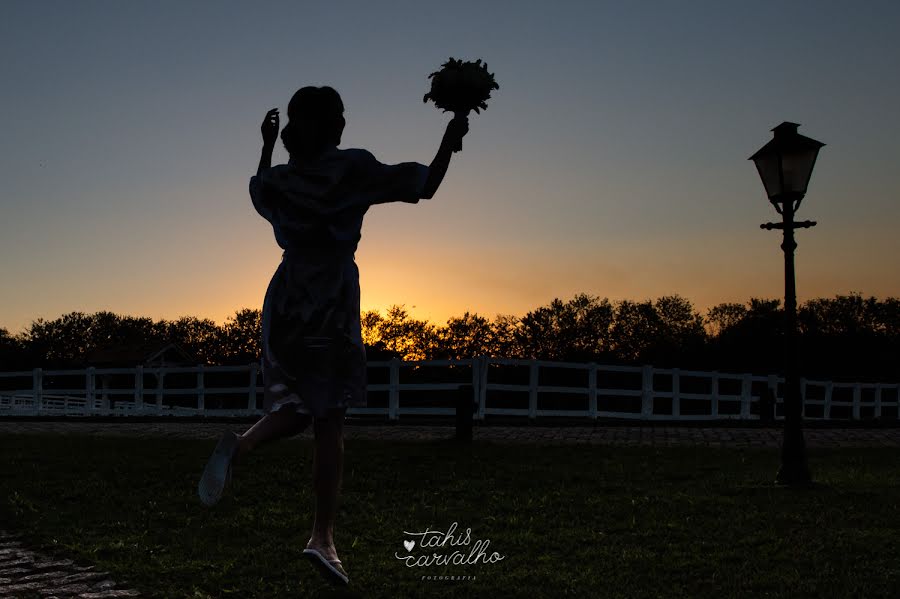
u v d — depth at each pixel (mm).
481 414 19641
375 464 11617
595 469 11453
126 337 123500
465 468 11414
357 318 4242
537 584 6410
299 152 4270
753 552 7191
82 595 6059
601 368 21422
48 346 119312
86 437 15336
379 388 20531
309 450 12602
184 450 12992
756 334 94500
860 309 110188
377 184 4152
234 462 3814
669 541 7621
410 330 122250
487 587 6293
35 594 6059
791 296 10672
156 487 10141
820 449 14414
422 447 13438
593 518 8555
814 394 68062
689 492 9812
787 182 10750
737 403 62156
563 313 122875
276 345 4129
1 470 11133
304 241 4188
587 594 6098
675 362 93562
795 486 10086
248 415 22781
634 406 63000
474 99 4105
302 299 4145
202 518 8664
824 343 95562
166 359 70688
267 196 4305
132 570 6727
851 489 9891
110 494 9711
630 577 6543
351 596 6086
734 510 8789
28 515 8672
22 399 33625
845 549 7191
